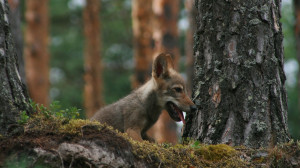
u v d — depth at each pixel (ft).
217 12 36.55
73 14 175.52
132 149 28.02
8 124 27.40
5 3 29.94
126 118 40.50
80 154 25.98
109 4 173.06
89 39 121.80
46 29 115.55
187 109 38.37
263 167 31.63
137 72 109.60
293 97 112.88
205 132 36.58
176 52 102.73
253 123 34.81
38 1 113.60
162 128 89.10
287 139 35.55
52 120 28.63
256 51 35.29
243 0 35.78
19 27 71.97
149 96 41.29
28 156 25.71
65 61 166.09
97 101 119.85
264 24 35.53
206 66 37.11
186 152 31.40
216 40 36.55
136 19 110.11
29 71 112.98
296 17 91.20
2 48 28.78
